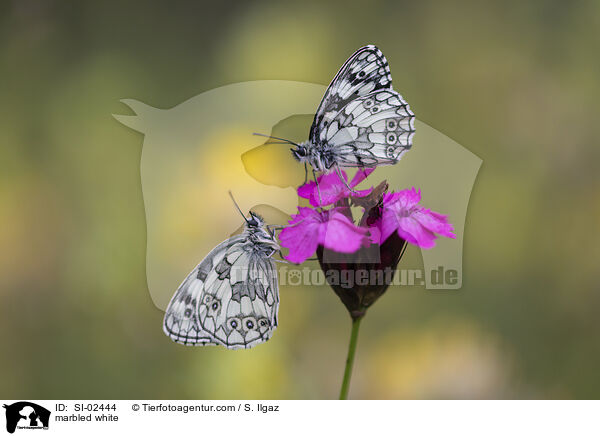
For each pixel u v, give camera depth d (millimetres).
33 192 608
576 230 597
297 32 640
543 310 589
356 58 476
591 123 613
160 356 576
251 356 568
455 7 671
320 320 576
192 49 706
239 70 642
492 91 640
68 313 586
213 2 711
